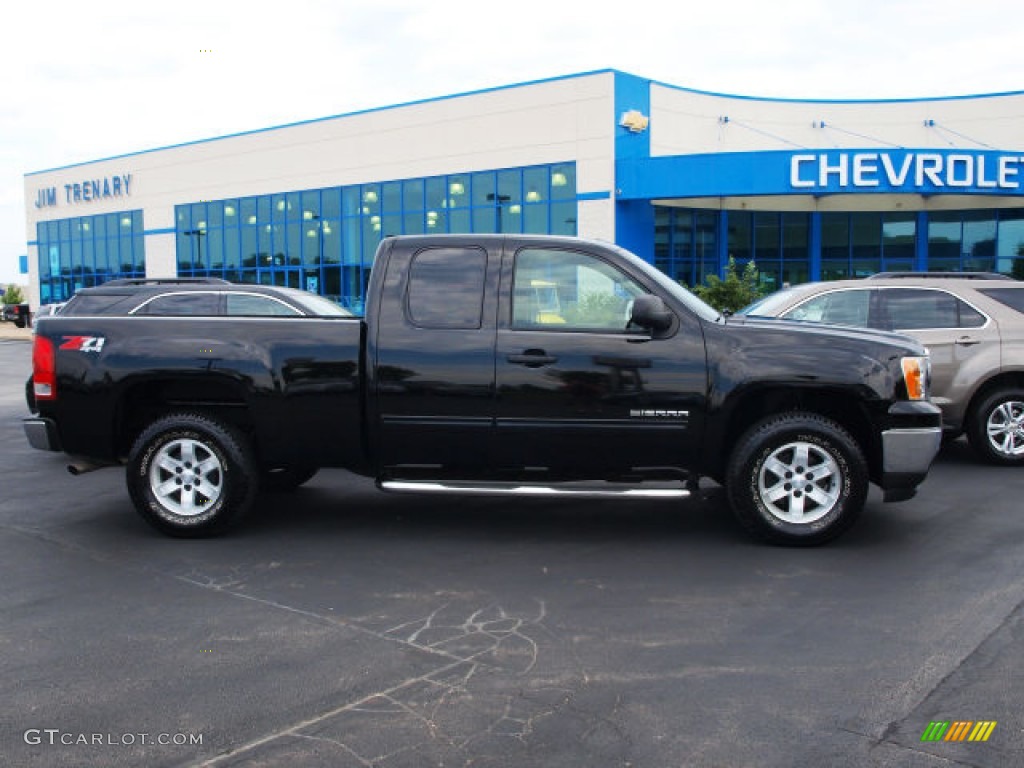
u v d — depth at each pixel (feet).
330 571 18.04
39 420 20.94
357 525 21.79
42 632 14.78
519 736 11.12
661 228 83.61
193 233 122.31
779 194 73.31
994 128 89.61
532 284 19.93
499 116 88.17
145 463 20.44
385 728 11.37
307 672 13.10
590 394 19.29
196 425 20.27
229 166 116.16
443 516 22.65
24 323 150.10
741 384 18.98
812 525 19.13
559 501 24.31
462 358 19.54
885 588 16.62
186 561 18.81
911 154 71.36
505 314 19.71
